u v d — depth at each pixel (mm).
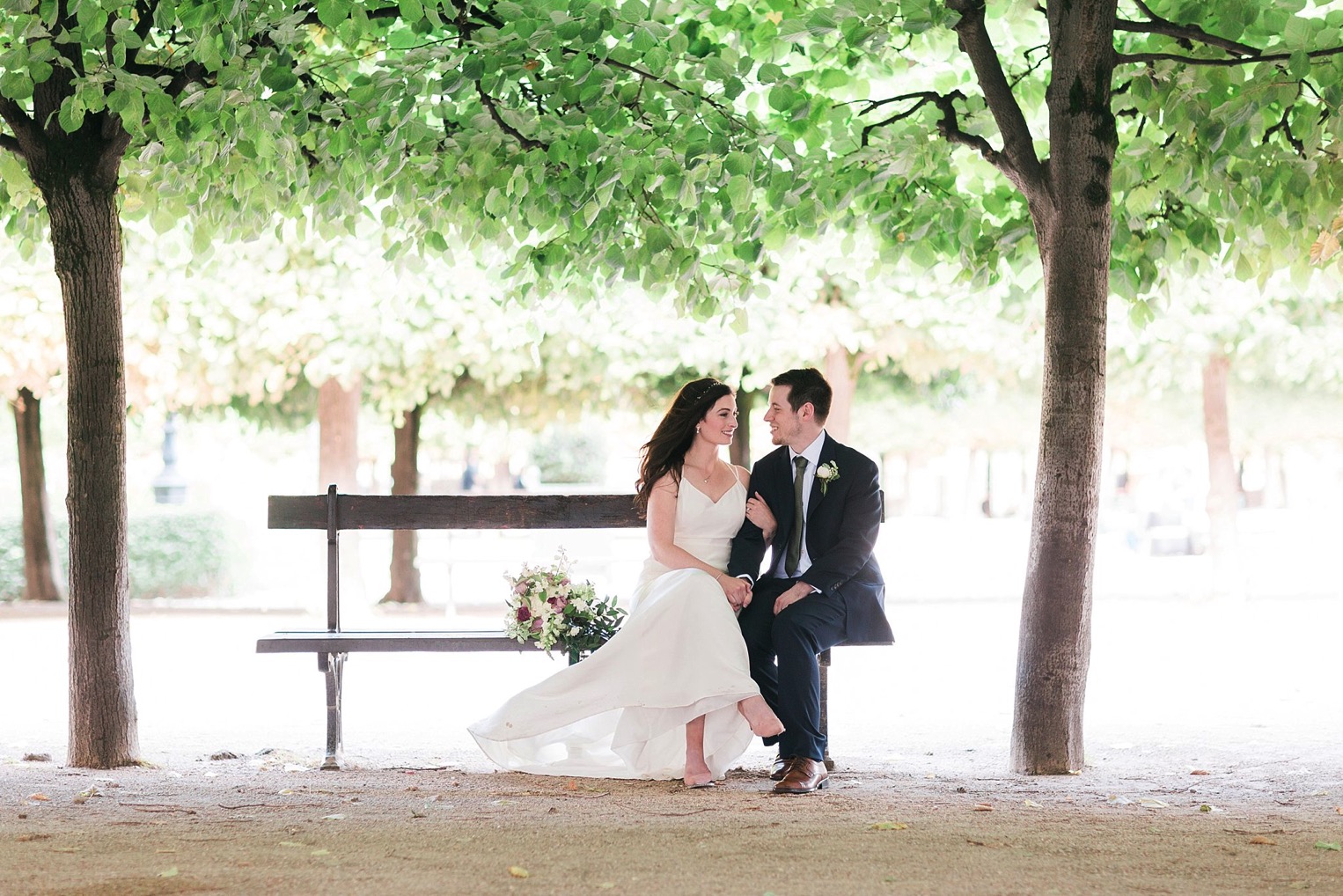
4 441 38906
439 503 6801
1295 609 16672
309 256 14984
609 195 6430
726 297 7531
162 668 11859
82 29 5938
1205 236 7324
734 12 7238
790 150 6688
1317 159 6652
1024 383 23203
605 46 6664
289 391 19250
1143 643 13297
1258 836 4410
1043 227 6480
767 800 5328
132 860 3922
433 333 14953
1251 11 6152
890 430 24594
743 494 6324
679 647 5828
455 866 3844
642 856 3988
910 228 7465
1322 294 15477
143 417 16891
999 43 7781
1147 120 7422
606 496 6805
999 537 29516
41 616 17031
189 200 7402
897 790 5723
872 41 6391
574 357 16141
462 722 8797
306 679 11180
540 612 6270
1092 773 6461
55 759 7113
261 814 4867
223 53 6078
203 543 19453
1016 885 3633
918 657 12539
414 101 6293
